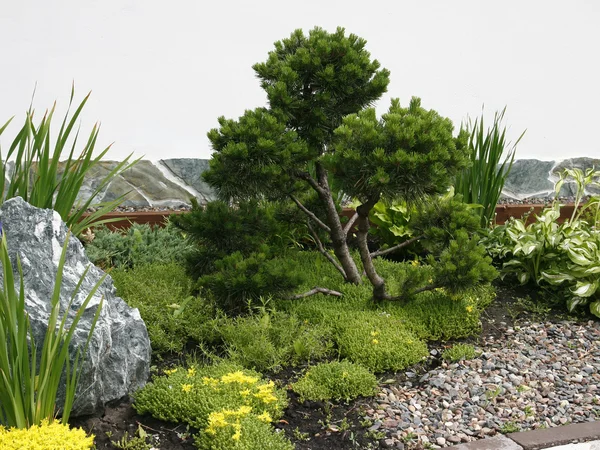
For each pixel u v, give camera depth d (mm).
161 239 6117
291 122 5051
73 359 3316
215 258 5020
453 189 6656
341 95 4984
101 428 3529
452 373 4328
